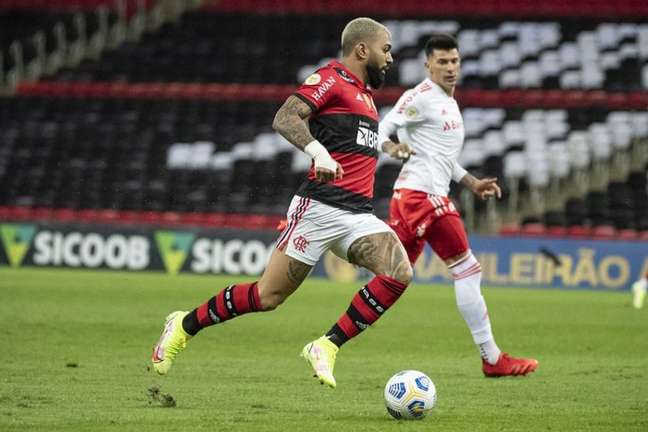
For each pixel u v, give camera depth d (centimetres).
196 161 10362
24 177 10350
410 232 3400
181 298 6228
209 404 2636
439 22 11856
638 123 10194
